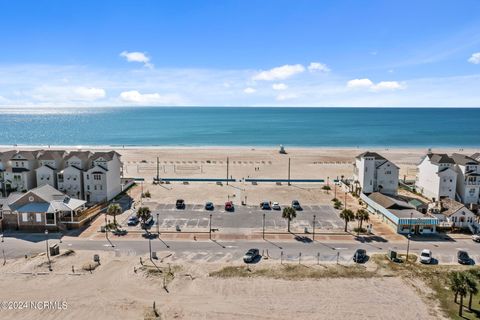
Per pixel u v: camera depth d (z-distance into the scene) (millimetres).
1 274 49094
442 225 69125
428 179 90812
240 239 63094
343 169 132000
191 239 62844
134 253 56562
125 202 85875
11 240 61750
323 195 94250
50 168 84812
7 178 84562
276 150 177500
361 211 66875
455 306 42781
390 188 91250
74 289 45406
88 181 85188
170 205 83625
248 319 39906
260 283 47531
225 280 48188
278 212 79188
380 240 63188
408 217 67688
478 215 76875
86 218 70688
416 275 50156
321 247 59875
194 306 42156
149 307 41812
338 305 42750
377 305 42875
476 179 83875
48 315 40031
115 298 43562
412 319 40125
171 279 48125
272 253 57219
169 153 166000
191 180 109250
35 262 52344
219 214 77312
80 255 55438
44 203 67250
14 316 39781
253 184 106125
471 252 58438
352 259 55219
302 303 43094
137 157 153875
